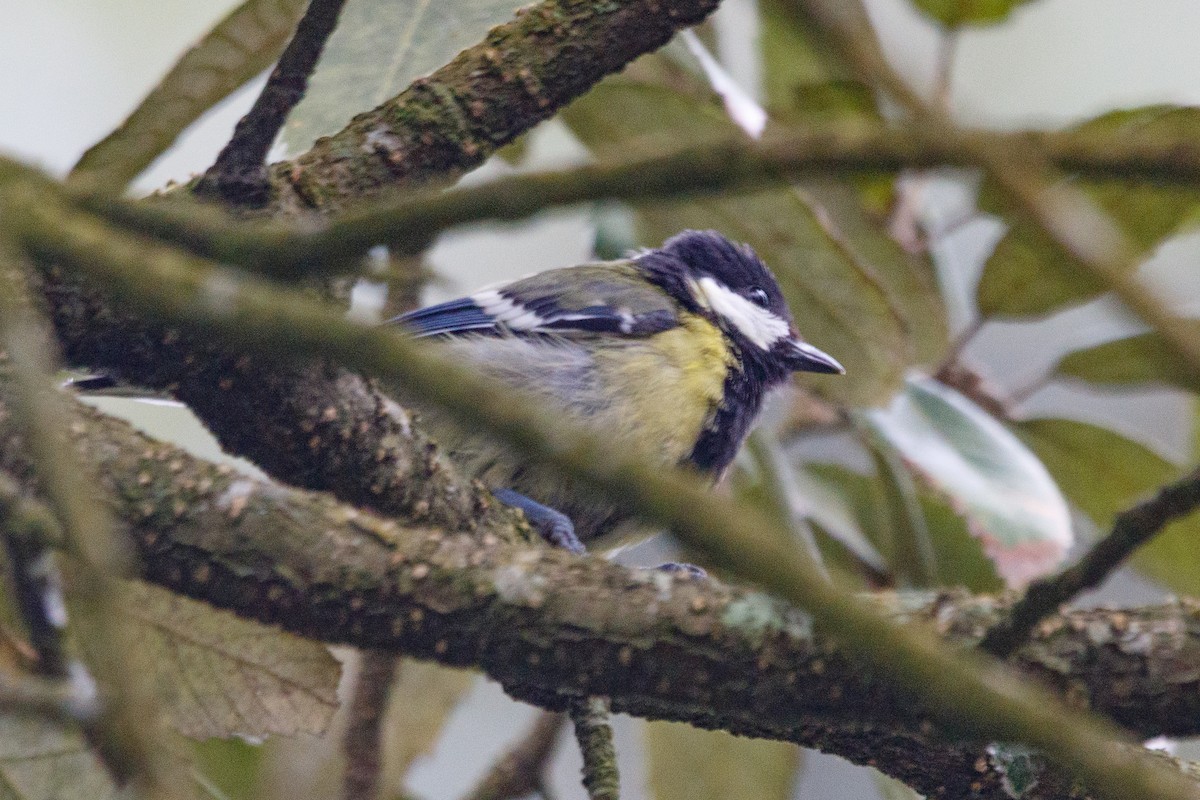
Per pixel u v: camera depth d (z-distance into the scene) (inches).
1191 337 111.0
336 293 219.9
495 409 126.2
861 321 321.4
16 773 186.2
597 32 257.8
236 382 231.9
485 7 257.6
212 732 239.3
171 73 244.1
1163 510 155.4
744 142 124.1
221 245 147.0
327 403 237.1
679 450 350.9
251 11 243.3
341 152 247.1
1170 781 123.4
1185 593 331.9
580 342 353.4
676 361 352.8
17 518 143.4
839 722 189.5
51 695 141.2
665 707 233.9
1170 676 180.4
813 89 322.0
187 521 199.2
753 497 341.7
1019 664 182.5
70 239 134.7
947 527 327.6
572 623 192.9
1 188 147.9
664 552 368.2
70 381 269.9
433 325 362.6
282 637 238.5
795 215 312.5
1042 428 346.3
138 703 123.8
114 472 199.9
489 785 331.3
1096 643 182.9
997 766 219.1
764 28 335.9
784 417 382.9
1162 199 287.9
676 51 317.1
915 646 125.3
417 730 340.2
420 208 138.0
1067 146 118.0
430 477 253.1
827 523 354.9
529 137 334.6
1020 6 321.4
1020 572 303.0
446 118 252.4
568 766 454.0
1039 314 333.1
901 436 314.8
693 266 383.6
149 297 131.0
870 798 443.2
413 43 255.3
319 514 201.8
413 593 195.9
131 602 231.3
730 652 188.4
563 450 125.8
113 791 187.0
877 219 334.3
